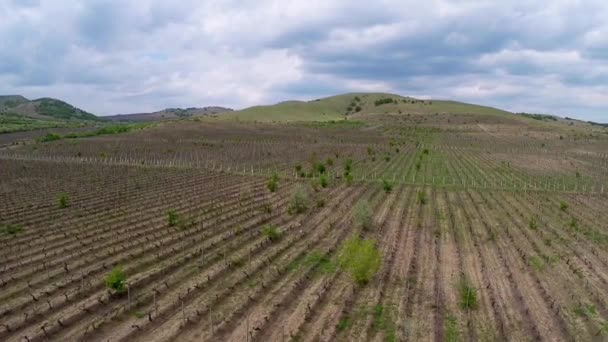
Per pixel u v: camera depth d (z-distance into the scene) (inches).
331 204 1774.1
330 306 876.6
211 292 936.9
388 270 1057.5
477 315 847.7
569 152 4404.5
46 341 748.6
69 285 961.5
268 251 1190.3
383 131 6161.4
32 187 2116.1
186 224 1444.4
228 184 2246.6
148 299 895.7
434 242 1295.5
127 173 2573.8
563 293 955.3
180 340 751.1
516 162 3511.3
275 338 758.5
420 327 797.2
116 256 1143.6
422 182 2401.6
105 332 776.9
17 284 975.6
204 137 5029.5
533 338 772.6
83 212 1624.0
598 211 1780.3
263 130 5935.0
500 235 1378.0
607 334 784.9
